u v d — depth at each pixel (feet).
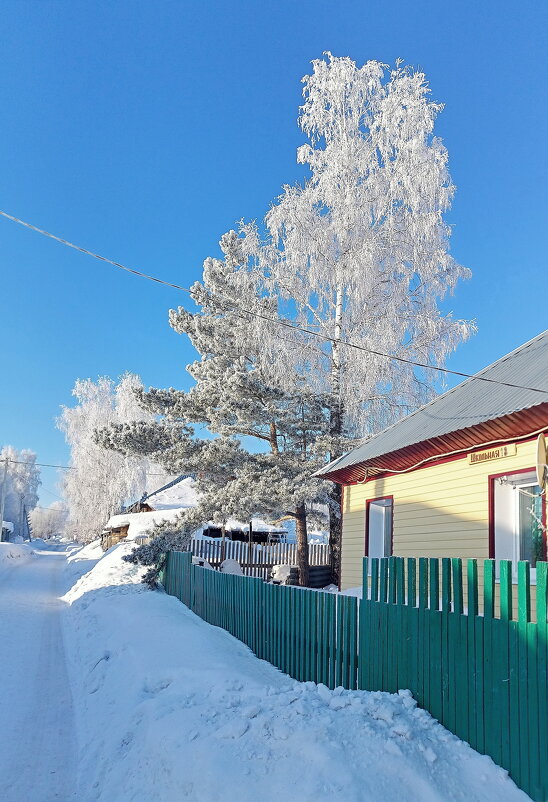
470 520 30.94
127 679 25.13
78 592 62.18
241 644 31.78
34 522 410.52
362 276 58.80
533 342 34.40
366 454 39.88
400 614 18.72
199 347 69.62
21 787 16.58
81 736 20.71
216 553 71.51
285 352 59.72
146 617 37.47
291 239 60.75
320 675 23.27
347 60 64.23
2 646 34.99
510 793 13.53
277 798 12.84
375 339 59.36
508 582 14.98
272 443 63.77
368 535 42.19
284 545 74.74
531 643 13.88
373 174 63.21
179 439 61.00
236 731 15.40
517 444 28.27
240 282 62.34
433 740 15.25
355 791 12.60
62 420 176.96
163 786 14.80
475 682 15.43
